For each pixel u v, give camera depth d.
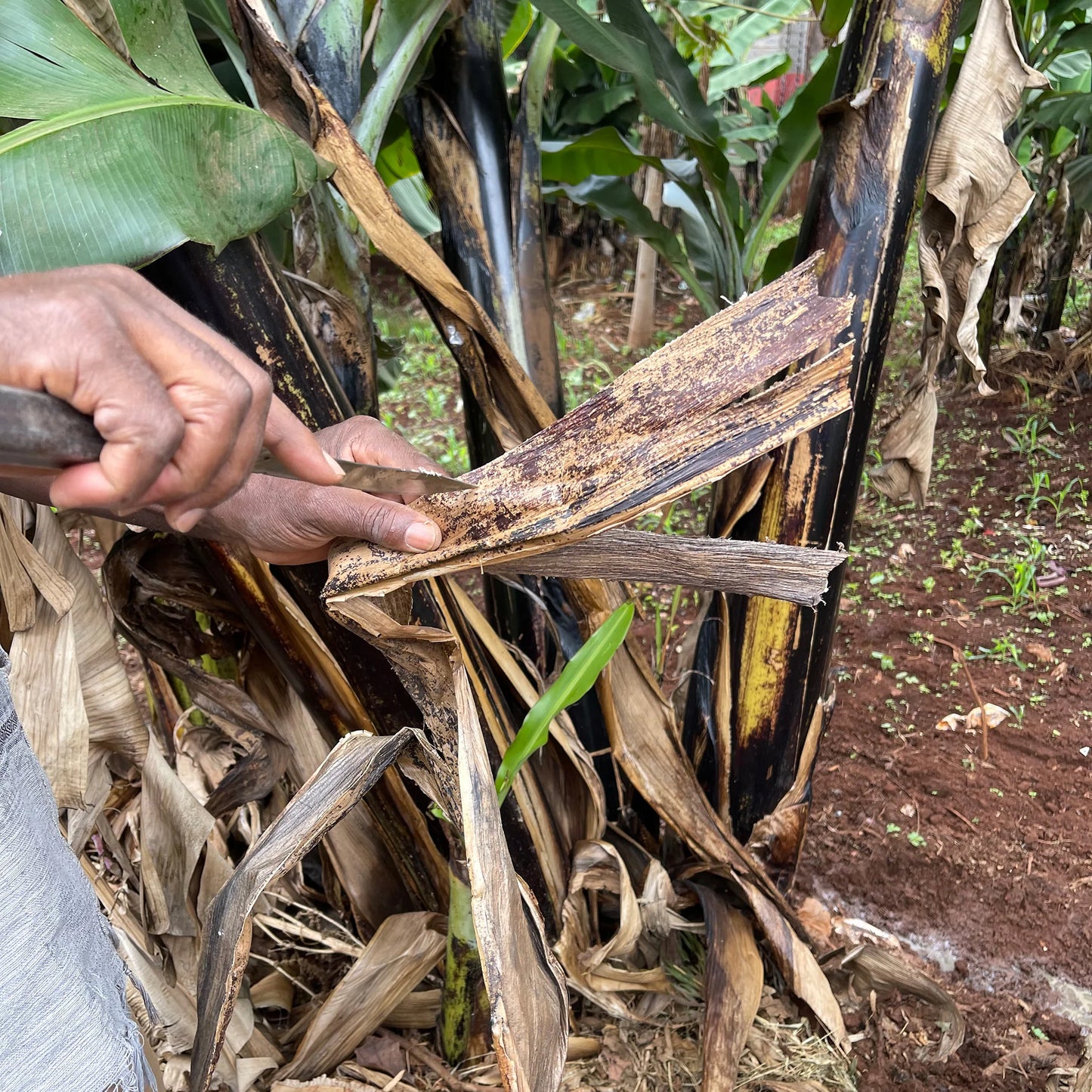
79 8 0.76
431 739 0.88
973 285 1.04
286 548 0.76
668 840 1.37
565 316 4.83
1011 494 2.86
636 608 1.09
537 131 1.24
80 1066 0.59
